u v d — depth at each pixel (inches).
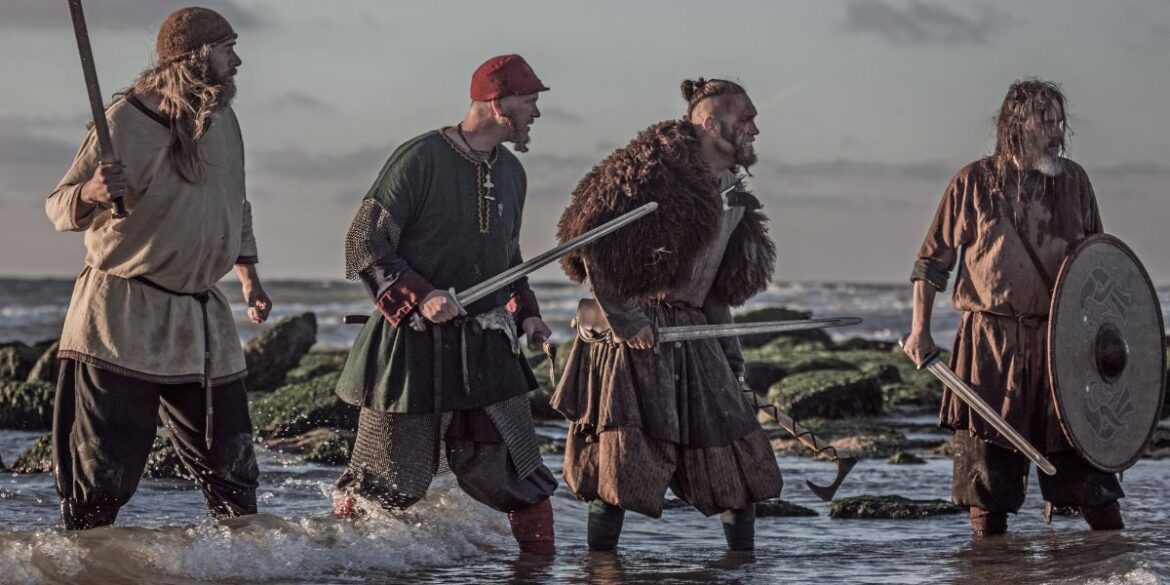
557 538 289.4
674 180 250.4
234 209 254.2
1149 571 218.1
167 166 242.2
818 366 902.4
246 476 262.7
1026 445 271.4
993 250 280.7
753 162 262.4
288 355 845.8
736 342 272.4
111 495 242.2
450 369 252.5
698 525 318.3
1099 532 284.0
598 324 258.1
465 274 255.0
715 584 227.9
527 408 262.5
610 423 255.6
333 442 428.5
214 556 227.9
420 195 251.3
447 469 267.1
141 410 245.1
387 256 249.1
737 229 263.3
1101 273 281.7
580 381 263.1
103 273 245.1
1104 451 280.8
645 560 256.5
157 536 230.2
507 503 258.5
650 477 255.0
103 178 227.9
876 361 1008.2
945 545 278.5
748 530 267.7
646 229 248.5
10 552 215.2
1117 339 281.3
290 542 238.7
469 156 255.1
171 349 247.3
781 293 2805.1
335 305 2571.4
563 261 259.8
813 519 334.0
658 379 256.8
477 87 255.6
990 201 281.7
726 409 259.8
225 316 259.4
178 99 240.5
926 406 776.3
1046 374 280.1
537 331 266.1
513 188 261.9
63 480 245.0
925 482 418.3
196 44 241.1
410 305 246.8
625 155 254.4
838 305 2518.5
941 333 1984.5
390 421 252.7
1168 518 320.2
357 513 256.5
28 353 850.1
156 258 243.1
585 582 230.8
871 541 289.4
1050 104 279.4
